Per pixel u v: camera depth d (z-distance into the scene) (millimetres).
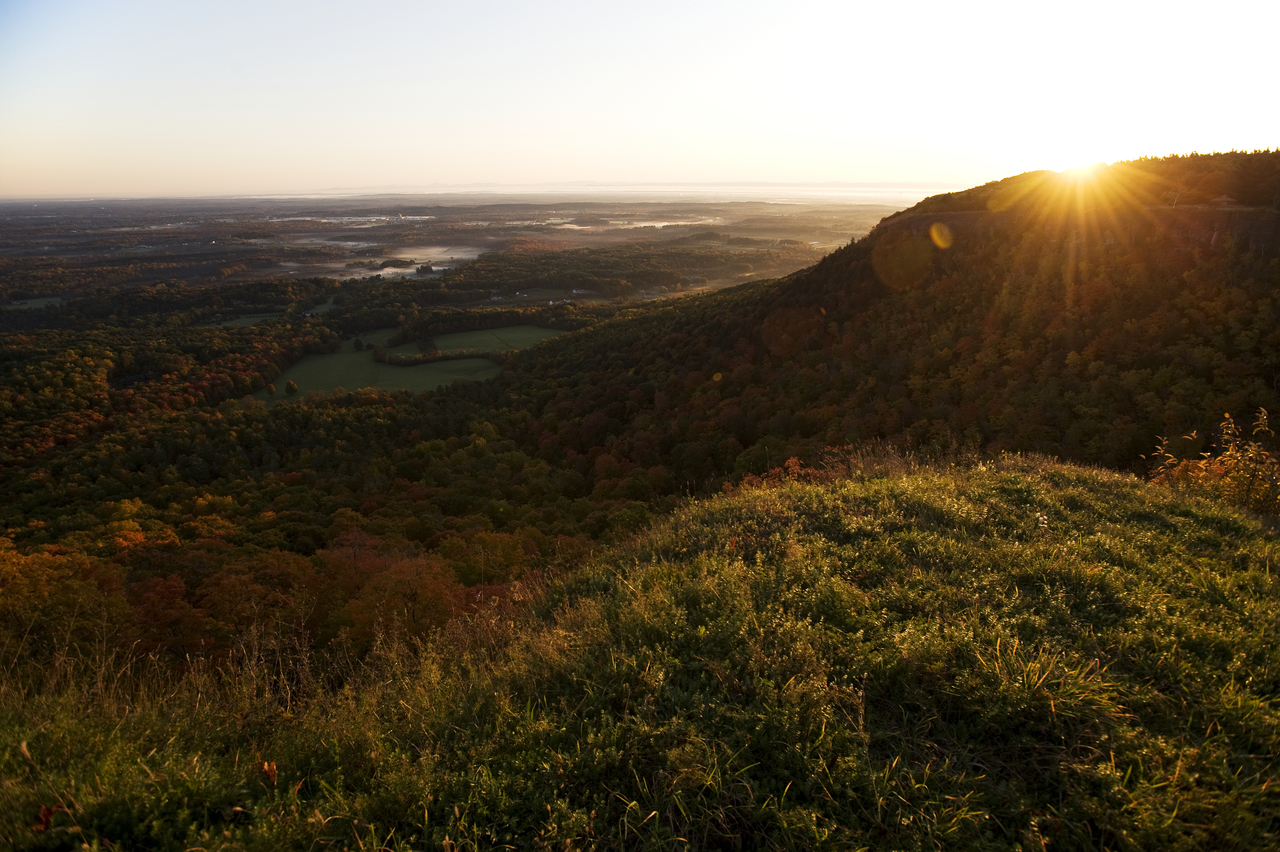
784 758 3027
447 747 3355
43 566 17688
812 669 3561
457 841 2727
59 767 3027
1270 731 2951
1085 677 3379
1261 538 5598
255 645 5004
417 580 12367
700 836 2762
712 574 5219
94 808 2717
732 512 7168
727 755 3062
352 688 4273
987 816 2688
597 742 3217
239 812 2918
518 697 3787
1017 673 3373
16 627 9164
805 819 2691
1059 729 3064
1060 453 24844
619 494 32781
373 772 3244
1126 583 4539
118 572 18344
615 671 3781
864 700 3400
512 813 2904
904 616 4277
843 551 5441
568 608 5227
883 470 8930
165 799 2805
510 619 5609
